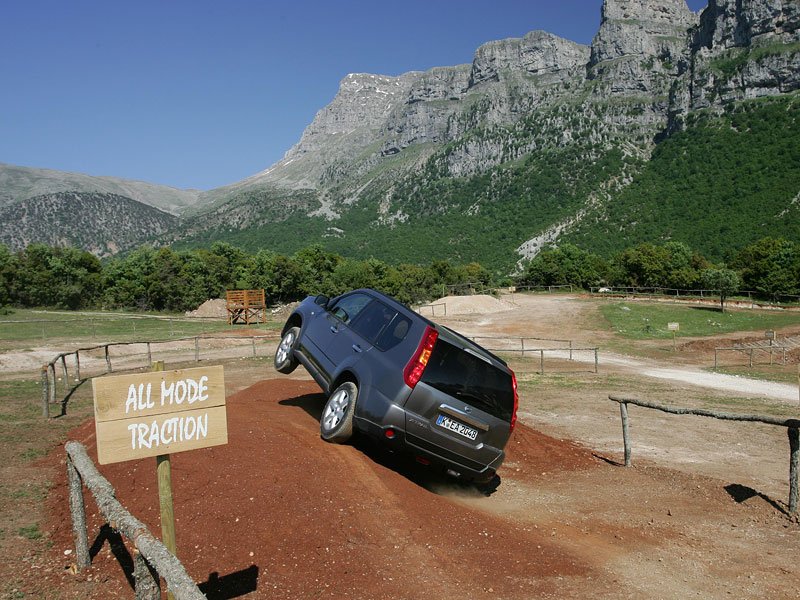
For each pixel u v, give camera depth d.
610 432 13.29
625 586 5.21
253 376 18.06
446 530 5.78
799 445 7.66
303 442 6.96
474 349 7.26
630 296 81.56
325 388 8.05
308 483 5.79
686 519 7.30
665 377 27.42
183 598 3.04
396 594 4.54
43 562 4.77
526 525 6.59
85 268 82.06
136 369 19.94
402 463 7.95
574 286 107.81
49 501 6.04
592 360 33.41
